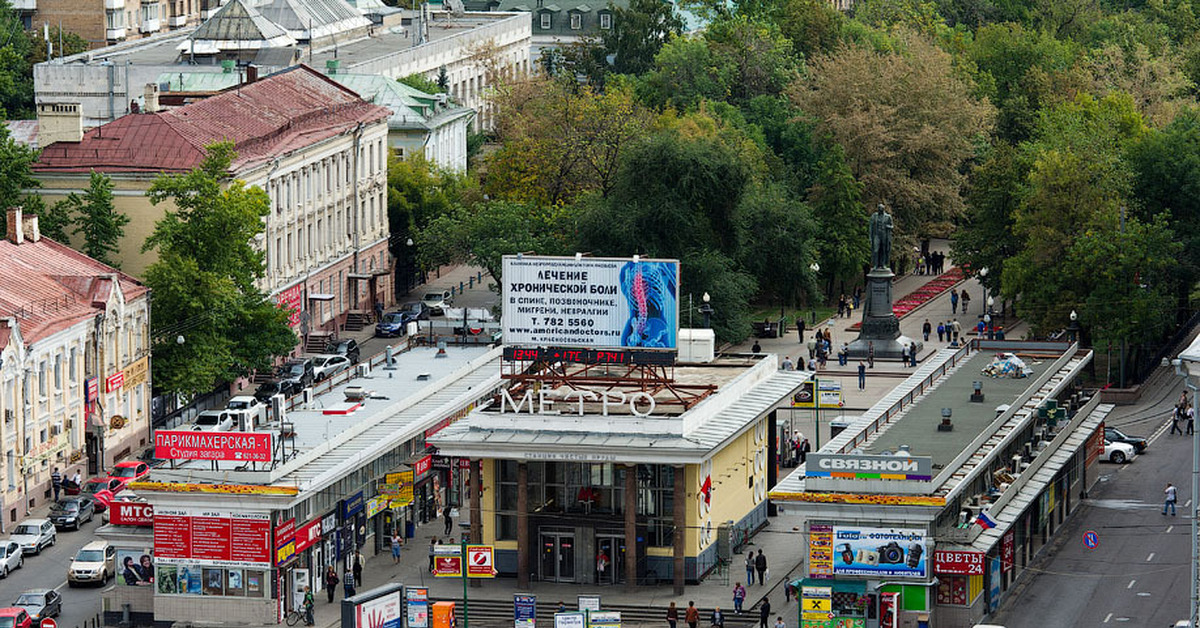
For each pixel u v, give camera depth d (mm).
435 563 163875
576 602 165250
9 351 190000
